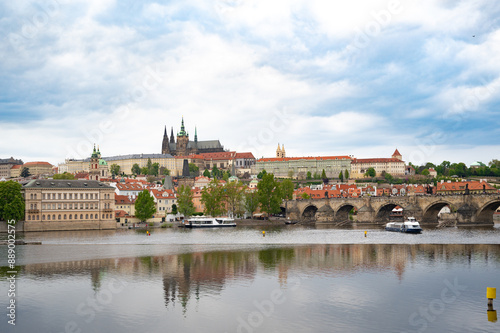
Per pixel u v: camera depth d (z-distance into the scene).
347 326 76.94
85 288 100.50
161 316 82.06
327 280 107.12
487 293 87.44
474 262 130.25
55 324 78.69
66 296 94.31
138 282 105.88
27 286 102.44
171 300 91.19
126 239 199.50
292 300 90.88
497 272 115.88
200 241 190.75
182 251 155.75
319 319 80.25
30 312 84.50
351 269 120.19
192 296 93.88
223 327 76.94
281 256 143.12
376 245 171.25
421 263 128.88
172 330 75.81
